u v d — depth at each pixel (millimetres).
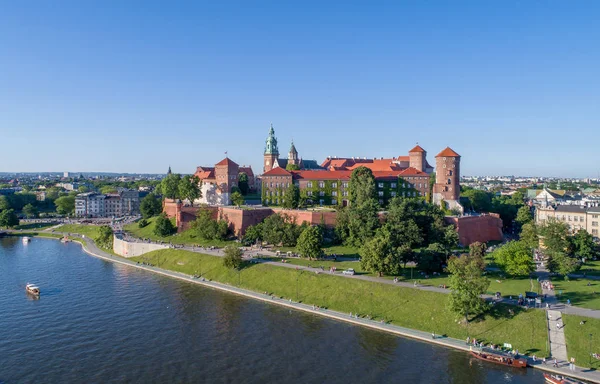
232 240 191625
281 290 135875
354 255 161500
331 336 105375
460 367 89625
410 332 105625
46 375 87750
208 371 89125
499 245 180250
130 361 93562
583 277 128625
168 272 166250
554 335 95125
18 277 161250
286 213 195750
